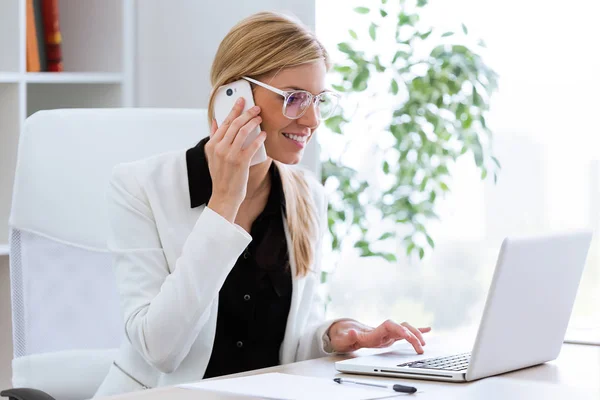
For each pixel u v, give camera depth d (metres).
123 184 2.01
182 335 1.79
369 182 3.35
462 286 3.25
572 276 1.80
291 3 3.13
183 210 1.98
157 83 3.35
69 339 2.19
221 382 1.55
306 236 2.10
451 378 1.58
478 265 3.22
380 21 3.25
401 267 3.35
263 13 1.93
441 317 3.29
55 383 2.16
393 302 3.37
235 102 1.88
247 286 2.02
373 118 3.29
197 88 3.27
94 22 3.35
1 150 2.94
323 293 3.39
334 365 1.80
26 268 2.17
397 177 3.28
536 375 1.66
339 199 3.36
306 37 1.89
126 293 1.92
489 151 3.11
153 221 1.97
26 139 2.19
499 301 1.56
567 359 1.85
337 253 3.38
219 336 2.01
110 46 3.31
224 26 3.22
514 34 3.06
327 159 3.36
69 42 3.42
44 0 3.13
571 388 1.53
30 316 2.17
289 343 2.04
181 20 3.29
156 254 1.94
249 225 2.07
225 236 1.78
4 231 2.93
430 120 3.20
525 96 3.06
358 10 3.25
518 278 1.60
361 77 3.25
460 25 3.15
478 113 3.11
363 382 1.55
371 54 3.27
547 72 3.02
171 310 1.76
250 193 2.04
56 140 2.20
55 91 3.40
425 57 3.20
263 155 1.89
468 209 3.21
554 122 3.02
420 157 3.23
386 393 1.46
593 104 2.96
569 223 3.02
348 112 3.30
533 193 3.08
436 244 3.28
